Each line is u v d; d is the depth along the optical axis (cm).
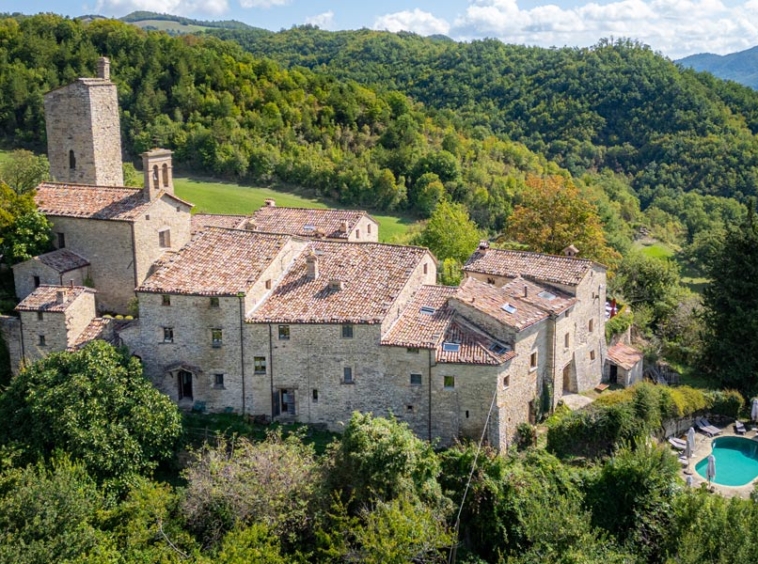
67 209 5891
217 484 4194
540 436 5291
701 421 6462
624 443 5062
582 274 6069
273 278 5369
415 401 4956
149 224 5809
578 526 4009
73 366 4738
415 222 12088
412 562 3850
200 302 5112
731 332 7162
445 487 4453
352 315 4966
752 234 7194
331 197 12950
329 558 3800
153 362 5253
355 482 4184
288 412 5216
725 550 3978
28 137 12606
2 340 5359
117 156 6875
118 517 4100
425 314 5203
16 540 3569
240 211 11031
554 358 5609
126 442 4525
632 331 7562
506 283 6219
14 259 5781
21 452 4353
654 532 4338
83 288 5347
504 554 4153
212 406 5238
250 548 3644
